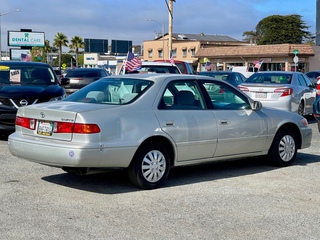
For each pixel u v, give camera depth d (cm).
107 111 625
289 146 832
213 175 761
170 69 1609
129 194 637
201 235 493
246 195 645
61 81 1196
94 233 493
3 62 1214
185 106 702
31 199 608
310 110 1529
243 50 5334
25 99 1025
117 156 620
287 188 685
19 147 655
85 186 674
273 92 1368
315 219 551
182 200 615
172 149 679
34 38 7475
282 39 8125
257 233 502
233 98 768
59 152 606
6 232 491
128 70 1577
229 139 736
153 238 482
